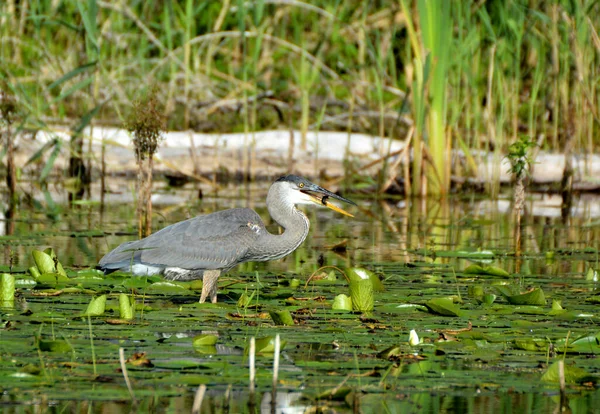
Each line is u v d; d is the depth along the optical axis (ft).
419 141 57.52
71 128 58.65
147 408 20.38
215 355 23.99
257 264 38.91
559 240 45.50
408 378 22.45
